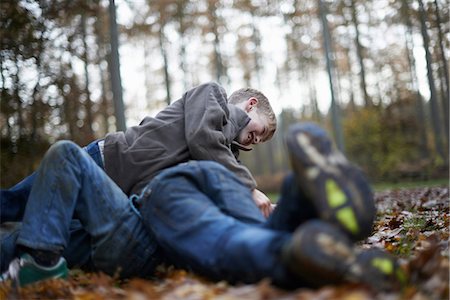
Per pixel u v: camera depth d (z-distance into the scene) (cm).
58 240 241
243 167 285
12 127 1147
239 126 314
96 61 1808
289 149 192
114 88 1295
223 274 214
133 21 2330
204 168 250
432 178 2167
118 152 289
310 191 188
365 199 190
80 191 255
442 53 1966
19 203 268
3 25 1002
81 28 1309
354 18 2738
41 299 234
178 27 2712
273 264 195
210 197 248
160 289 221
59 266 245
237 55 3288
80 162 253
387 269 187
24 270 240
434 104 2164
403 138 2455
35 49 1053
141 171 284
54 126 1225
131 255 254
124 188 285
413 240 362
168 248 238
